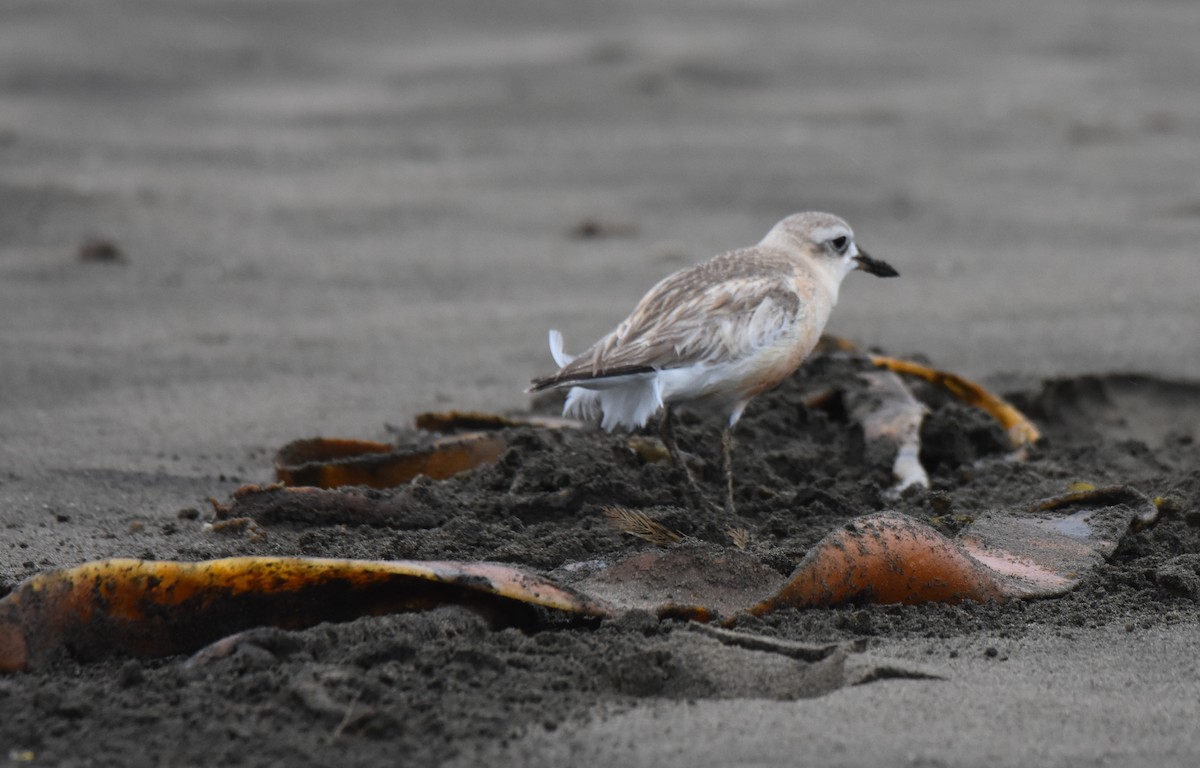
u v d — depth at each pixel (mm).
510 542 8797
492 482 9828
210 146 25656
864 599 8133
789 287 10328
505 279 17859
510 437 10359
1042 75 33031
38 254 18578
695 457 10492
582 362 9539
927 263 18797
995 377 13484
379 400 13000
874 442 11039
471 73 32094
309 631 7254
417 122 27969
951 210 21828
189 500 10258
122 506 10055
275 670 6941
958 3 40781
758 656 7172
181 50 33438
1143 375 13516
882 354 12844
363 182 23422
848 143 26562
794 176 23984
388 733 6453
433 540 8742
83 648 7246
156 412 12562
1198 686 7199
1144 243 19734
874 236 20344
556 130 27406
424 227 20672
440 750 6352
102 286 17219
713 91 30891
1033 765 6320
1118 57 34906
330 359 14383
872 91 31250
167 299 16750
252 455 11461
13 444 11508
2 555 8852
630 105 29375
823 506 9781
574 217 21312
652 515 9125
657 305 9945
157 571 7332
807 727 6633
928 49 35469
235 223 20594
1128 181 23828
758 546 8875
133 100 29375
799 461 10805
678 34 36344
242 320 15891
